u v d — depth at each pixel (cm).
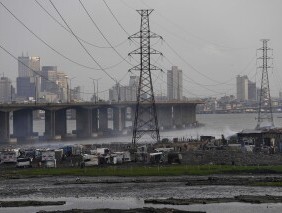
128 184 15688
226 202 12512
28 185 15875
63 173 18125
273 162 19625
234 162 19650
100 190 14712
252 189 14400
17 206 12506
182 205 12300
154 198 13312
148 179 16600
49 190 14862
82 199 13400
